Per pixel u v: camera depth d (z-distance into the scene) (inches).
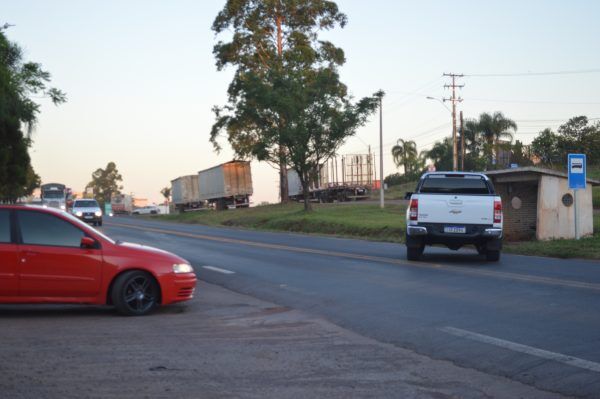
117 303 409.4
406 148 3462.1
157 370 269.0
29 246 400.2
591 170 2180.1
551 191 951.0
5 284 394.9
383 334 351.9
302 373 266.2
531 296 457.1
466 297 462.3
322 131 1830.7
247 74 1983.3
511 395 236.4
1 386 242.2
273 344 325.4
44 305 453.7
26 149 1721.2
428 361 288.5
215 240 1187.9
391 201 2202.3
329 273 632.4
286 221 1726.1
